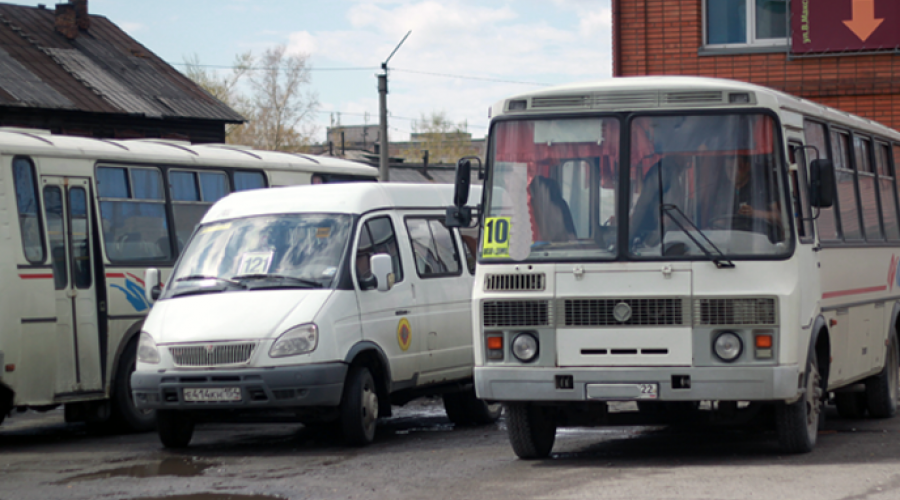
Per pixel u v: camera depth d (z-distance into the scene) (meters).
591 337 8.41
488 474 8.50
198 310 10.67
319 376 10.23
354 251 11.13
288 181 16.34
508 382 8.57
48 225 12.41
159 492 8.19
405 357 11.46
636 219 8.45
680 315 8.28
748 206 8.37
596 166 8.59
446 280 12.48
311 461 9.68
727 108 8.49
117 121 32.81
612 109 8.63
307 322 10.34
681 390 8.27
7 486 8.76
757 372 8.16
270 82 74.69
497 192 8.80
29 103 30.08
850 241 10.71
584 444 10.42
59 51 34.97
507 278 8.62
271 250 11.23
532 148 8.76
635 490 7.35
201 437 12.19
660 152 8.52
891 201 12.91
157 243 13.92
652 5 19.45
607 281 8.41
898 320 12.98
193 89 36.34
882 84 18.75
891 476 7.71
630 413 9.09
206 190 14.87
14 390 11.79
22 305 11.91
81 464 10.01
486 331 8.67
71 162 12.80
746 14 19.34
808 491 7.14
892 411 12.62
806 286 8.69
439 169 65.50
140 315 13.40
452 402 12.93
